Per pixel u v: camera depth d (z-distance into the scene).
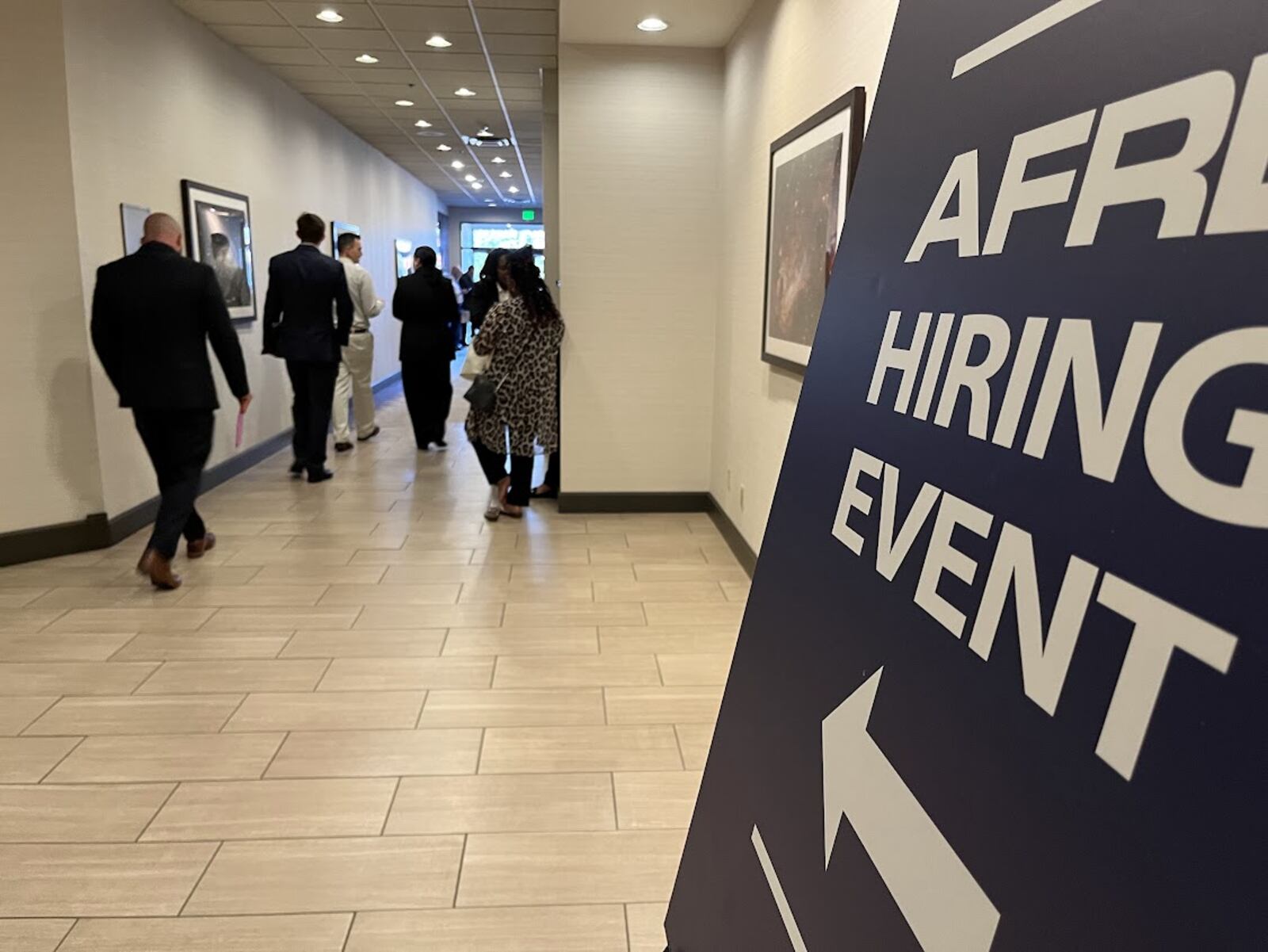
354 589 3.69
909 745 0.77
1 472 3.87
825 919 0.87
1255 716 0.45
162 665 2.93
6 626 3.22
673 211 4.82
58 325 3.91
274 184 6.68
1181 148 0.57
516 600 3.60
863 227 1.06
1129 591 0.55
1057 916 0.57
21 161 3.77
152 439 3.58
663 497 5.09
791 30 3.35
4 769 2.30
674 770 2.35
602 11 4.05
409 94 7.32
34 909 1.80
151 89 4.66
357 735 2.51
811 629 1.02
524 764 2.37
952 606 0.74
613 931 1.76
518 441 4.74
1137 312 0.58
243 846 2.01
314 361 5.43
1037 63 0.75
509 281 4.67
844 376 1.05
